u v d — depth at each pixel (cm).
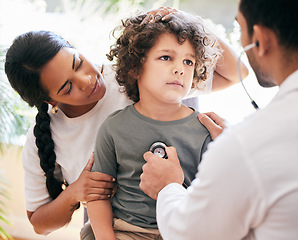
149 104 109
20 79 114
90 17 210
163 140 107
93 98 116
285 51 66
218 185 62
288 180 58
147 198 106
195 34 104
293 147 59
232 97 180
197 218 66
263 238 63
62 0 221
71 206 120
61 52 110
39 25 223
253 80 173
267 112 63
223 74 133
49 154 127
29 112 202
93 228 110
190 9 206
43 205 132
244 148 61
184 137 107
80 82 110
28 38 113
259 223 63
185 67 103
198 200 65
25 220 253
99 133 113
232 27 203
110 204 115
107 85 129
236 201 61
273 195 59
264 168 59
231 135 63
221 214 63
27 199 133
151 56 104
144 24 107
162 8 116
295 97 63
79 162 128
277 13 64
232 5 202
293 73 65
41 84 112
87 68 113
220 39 128
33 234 252
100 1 208
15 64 113
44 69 109
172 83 102
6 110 190
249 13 68
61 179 135
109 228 109
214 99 183
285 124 61
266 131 61
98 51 203
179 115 111
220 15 204
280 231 60
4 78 188
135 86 118
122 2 201
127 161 108
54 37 113
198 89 127
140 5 200
